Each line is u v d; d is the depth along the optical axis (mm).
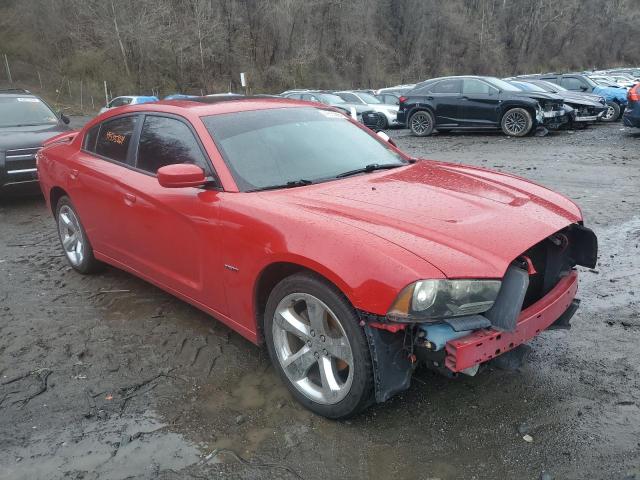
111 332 3916
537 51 70500
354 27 54656
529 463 2482
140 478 2496
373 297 2416
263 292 3115
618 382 3074
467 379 3150
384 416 2846
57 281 4977
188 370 3389
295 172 3465
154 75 43500
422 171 3752
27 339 3846
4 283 4945
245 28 48688
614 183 8320
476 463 2496
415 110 16312
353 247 2535
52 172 5039
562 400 2928
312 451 2617
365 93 22031
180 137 3662
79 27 42219
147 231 3842
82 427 2871
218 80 46719
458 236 2627
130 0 42625
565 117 15164
